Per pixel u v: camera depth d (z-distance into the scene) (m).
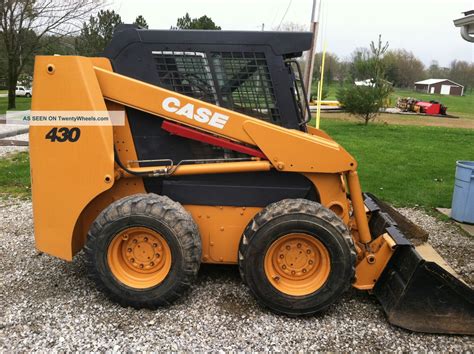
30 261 4.41
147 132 3.64
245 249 3.36
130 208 3.34
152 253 3.48
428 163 10.23
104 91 3.45
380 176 8.70
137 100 3.48
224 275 4.09
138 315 3.43
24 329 3.23
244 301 3.66
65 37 21.31
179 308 3.53
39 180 3.45
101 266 3.41
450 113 30.53
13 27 20.48
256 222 3.36
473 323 3.28
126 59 3.61
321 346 3.12
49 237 3.53
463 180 5.94
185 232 3.36
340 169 3.53
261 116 3.73
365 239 3.78
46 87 3.32
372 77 19.83
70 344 3.07
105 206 3.75
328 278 3.36
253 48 3.64
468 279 4.30
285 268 3.46
